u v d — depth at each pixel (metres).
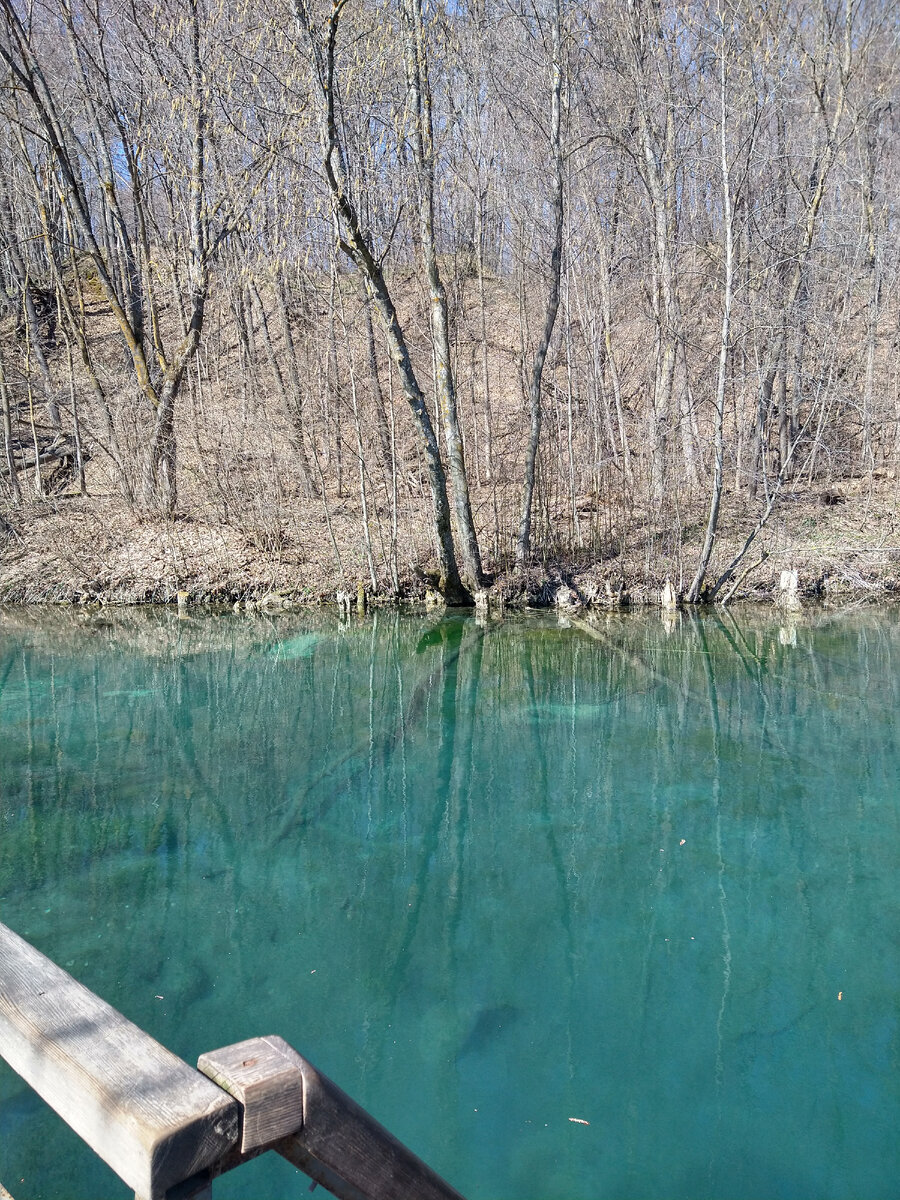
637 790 7.07
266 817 6.62
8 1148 3.31
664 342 14.06
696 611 13.24
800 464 16.72
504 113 15.93
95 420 17.98
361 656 11.48
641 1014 4.23
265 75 14.36
